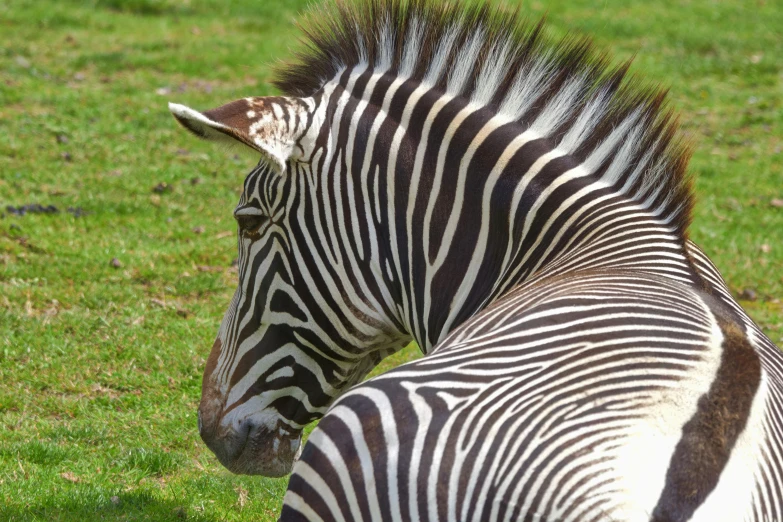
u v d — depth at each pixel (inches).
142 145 1068.5
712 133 1253.7
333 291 309.7
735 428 215.0
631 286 254.2
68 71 1322.6
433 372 232.8
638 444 210.7
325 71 321.1
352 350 321.4
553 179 287.6
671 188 285.9
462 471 214.7
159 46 1469.0
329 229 305.3
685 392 220.8
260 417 325.7
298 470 233.0
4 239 781.9
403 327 320.2
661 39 1624.0
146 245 804.0
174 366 601.3
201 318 673.6
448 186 297.0
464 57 303.3
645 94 296.0
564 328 238.4
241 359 325.1
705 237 900.6
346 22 321.1
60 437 509.4
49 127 1083.3
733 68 1515.7
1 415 531.5
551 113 295.1
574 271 271.1
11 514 415.2
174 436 518.6
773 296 774.5
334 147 304.0
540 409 219.8
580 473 208.4
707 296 263.1
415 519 214.7
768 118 1300.4
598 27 1620.3
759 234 919.7
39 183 929.5
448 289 298.2
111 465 479.8
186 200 925.2
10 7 1596.9
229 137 284.0
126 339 629.6
